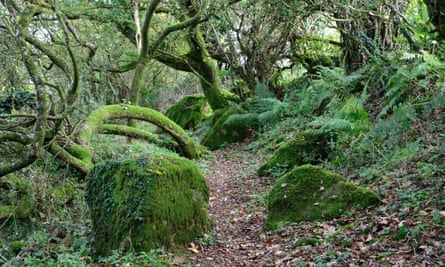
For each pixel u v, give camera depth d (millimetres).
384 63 9672
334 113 9852
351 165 7609
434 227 4250
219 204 7730
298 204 6047
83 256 5215
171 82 24281
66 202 7238
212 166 11352
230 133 14062
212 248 5500
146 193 5242
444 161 5816
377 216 5051
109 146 9969
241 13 14484
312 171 6312
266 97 14133
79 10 12492
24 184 6883
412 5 10336
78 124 8680
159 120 11180
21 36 5684
